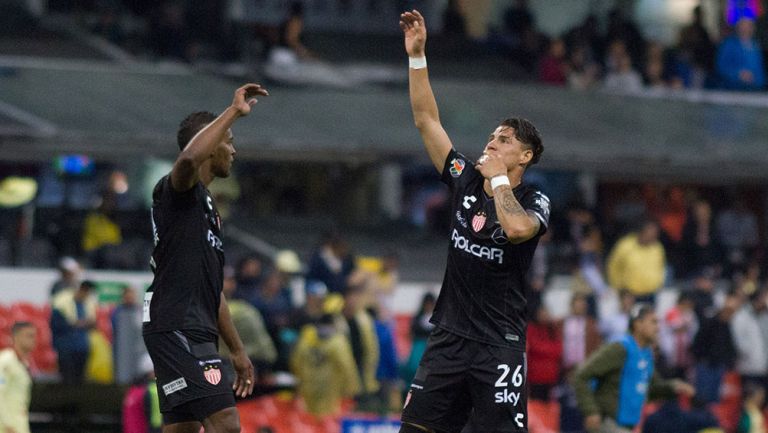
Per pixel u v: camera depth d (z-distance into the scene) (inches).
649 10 4365.2
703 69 3875.5
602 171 3218.5
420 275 2972.4
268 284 2353.6
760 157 3240.7
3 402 1742.1
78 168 3038.9
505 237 1059.9
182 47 3516.2
